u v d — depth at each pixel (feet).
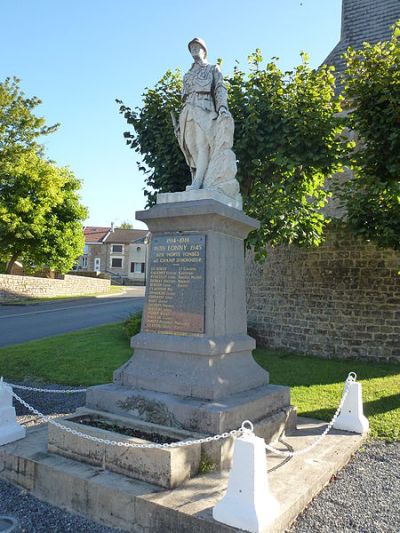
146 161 37.09
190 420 14.98
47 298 95.45
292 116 32.35
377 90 30.48
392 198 32.40
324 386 28.91
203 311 16.88
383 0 50.37
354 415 19.56
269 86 34.50
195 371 16.48
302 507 13.03
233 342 17.56
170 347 17.08
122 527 12.36
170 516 11.68
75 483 13.33
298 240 35.73
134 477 13.33
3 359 34.63
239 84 35.27
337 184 36.78
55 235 94.32
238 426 15.47
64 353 36.86
